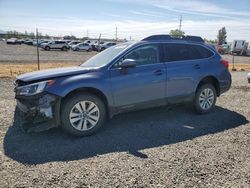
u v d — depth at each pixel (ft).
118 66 17.62
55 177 11.62
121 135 16.90
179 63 20.11
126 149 14.78
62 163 12.95
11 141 15.58
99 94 17.16
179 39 20.86
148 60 18.92
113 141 15.90
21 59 89.97
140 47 18.65
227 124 19.43
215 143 15.79
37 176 11.68
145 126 18.67
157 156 13.88
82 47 167.53
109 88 17.04
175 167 12.68
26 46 192.24
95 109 16.79
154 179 11.59
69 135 16.66
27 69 54.85
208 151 14.60
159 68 19.03
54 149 14.60
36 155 13.80
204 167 12.75
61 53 137.28
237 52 197.77
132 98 18.03
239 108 24.17
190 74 20.44
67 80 15.98
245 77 48.78
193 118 20.72
